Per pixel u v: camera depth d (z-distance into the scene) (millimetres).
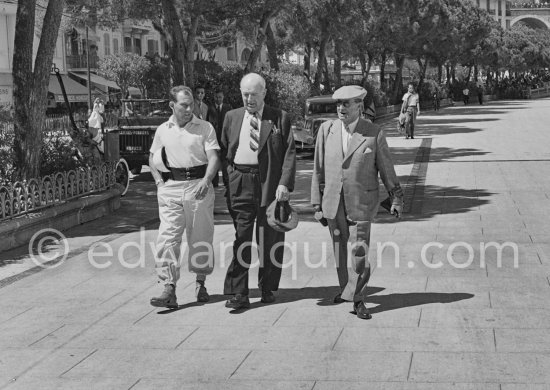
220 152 7523
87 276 8688
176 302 7289
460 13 70250
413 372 5445
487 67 90938
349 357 5801
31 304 7617
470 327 6395
